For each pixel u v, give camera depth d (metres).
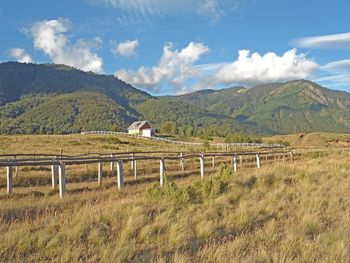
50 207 10.86
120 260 6.85
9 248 7.17
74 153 42.22
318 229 9.31
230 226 9.45
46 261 6.76
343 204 12.13
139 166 26.67
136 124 136.50
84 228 8.34
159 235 8.47
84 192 13.84
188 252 7.46
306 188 14.80
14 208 10.39
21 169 23.67
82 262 6.75
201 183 14.09
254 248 7.64
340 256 7.21
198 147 66.31
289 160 34.19
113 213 9.54
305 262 6.92
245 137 97.69
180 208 11.16
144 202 11.42
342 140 113.88
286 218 10.43
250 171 21.64
